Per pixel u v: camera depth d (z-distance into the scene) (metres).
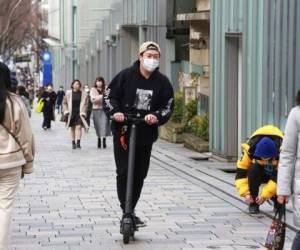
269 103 19.11
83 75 70.75
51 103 43.50
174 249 11.05
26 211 14.35
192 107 30.02
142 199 15.78
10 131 9.28
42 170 21.53
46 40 104.44
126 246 11.23
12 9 84.19
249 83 20.89
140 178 11.66
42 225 12.92
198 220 13.38
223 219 13.47
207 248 11.13
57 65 102.25
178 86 34.94
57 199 15.89
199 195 16.33
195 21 30.41
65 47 89.38
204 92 29.12
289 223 12.67
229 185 17.75
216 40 24.20
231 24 22.44
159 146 28.77
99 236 11.98
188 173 20.28
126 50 42.34
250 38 20.69
